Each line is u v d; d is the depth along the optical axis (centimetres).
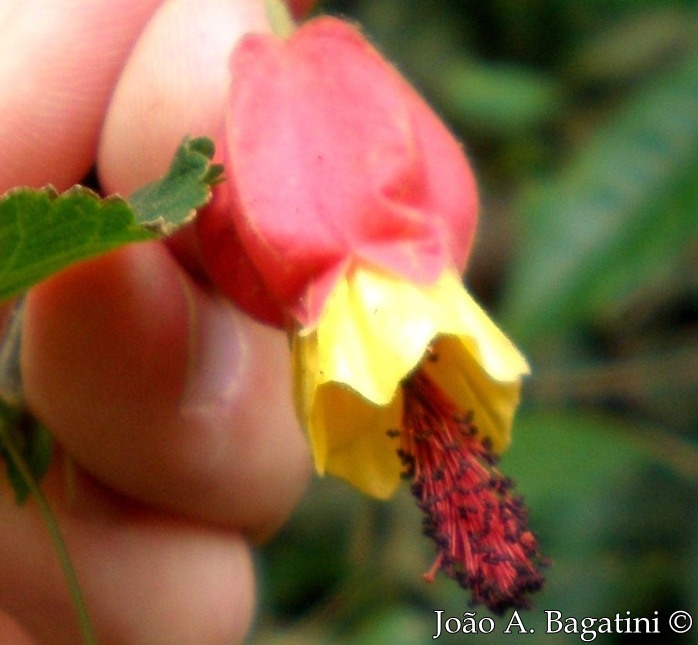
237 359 13
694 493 18
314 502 20
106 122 13
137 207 10
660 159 16
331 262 10
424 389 11
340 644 18
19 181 13
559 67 22
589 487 17
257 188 10
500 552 11
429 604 18
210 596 14
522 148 22
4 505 14
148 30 13
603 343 21
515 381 10
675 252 16
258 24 13
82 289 12
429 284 10
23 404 13
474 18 22
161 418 13
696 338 21
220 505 14
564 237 16
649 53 21
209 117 13
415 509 19
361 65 11
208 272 12
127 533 14
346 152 10
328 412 11
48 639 14
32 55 13
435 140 11
